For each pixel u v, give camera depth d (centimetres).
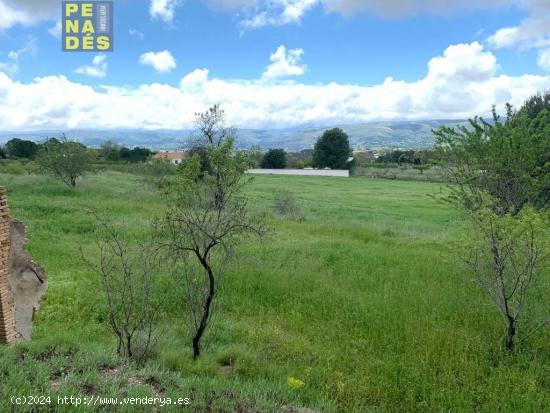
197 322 897
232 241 989
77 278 1273
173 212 866
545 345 895
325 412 644
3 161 5966
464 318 1031
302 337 936
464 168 1481
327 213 3325
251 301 1150
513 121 1477
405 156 8744
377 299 1149
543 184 1386
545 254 890
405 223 2761
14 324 763
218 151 898
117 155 7562
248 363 807
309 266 1466
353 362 822
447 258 1428
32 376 569
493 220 928
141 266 1053
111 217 2223
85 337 891
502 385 744
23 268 829
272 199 3925
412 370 785
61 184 3725
